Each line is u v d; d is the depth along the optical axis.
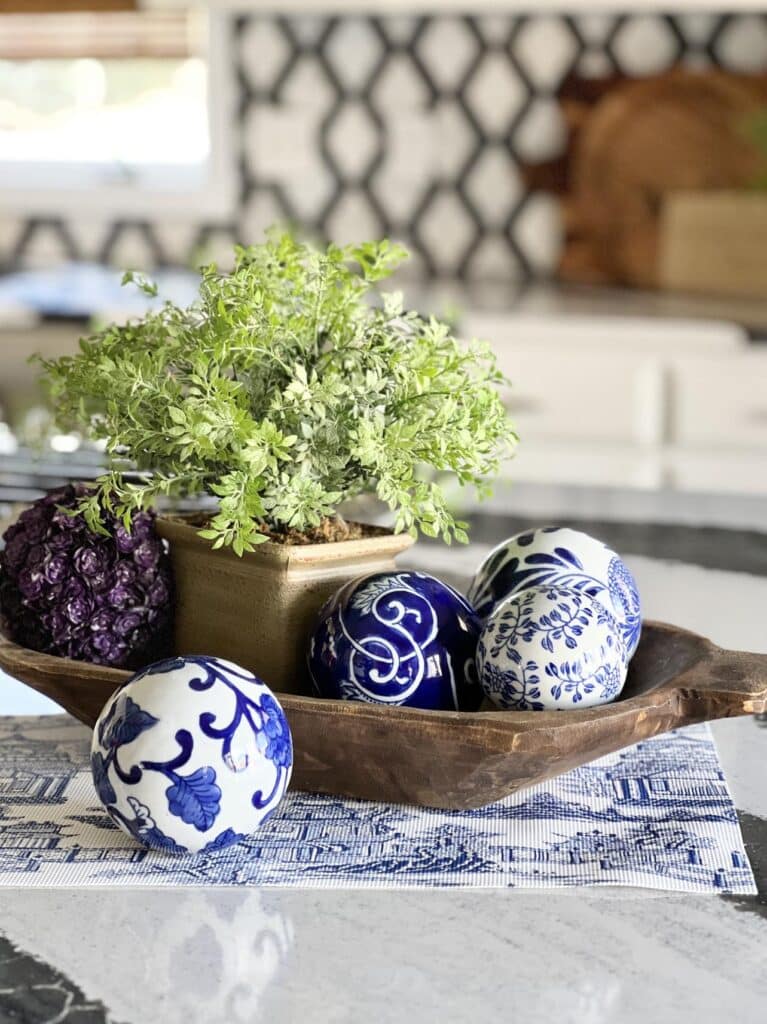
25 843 0.67
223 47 3.26
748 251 2.94
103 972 0.54
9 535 0.83
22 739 0.83
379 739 0.68
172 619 0.84
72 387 0.80
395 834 0.68
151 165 3.50
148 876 0.63
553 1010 0.51
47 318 2.60
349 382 0.77
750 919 0.59
